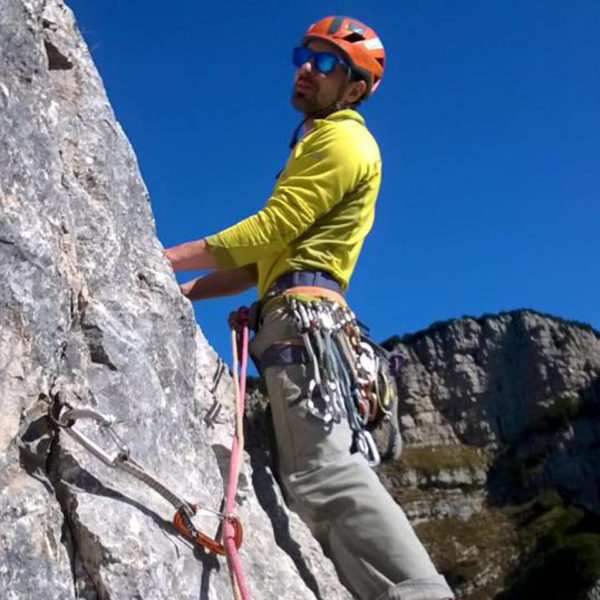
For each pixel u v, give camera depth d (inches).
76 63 135.6
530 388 2738.7
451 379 2805.1
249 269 153.8
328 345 130.6
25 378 98.0
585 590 1993.1
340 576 126.4
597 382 2719.0
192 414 128.0
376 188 146.5
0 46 107.3
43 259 103.0
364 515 122.3
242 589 102.7
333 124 144.0
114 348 112.1
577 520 2301.9
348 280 142.3
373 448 130.0
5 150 103.5
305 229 137.9
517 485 2512.3
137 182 136.6
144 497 105.1
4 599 86.3
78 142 128.1
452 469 2551.7
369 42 154.6
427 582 118.2
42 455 98.7
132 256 127.9
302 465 128.4
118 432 107.6
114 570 94.9
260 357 137.3
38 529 93.0
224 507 122.0
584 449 2576.3
